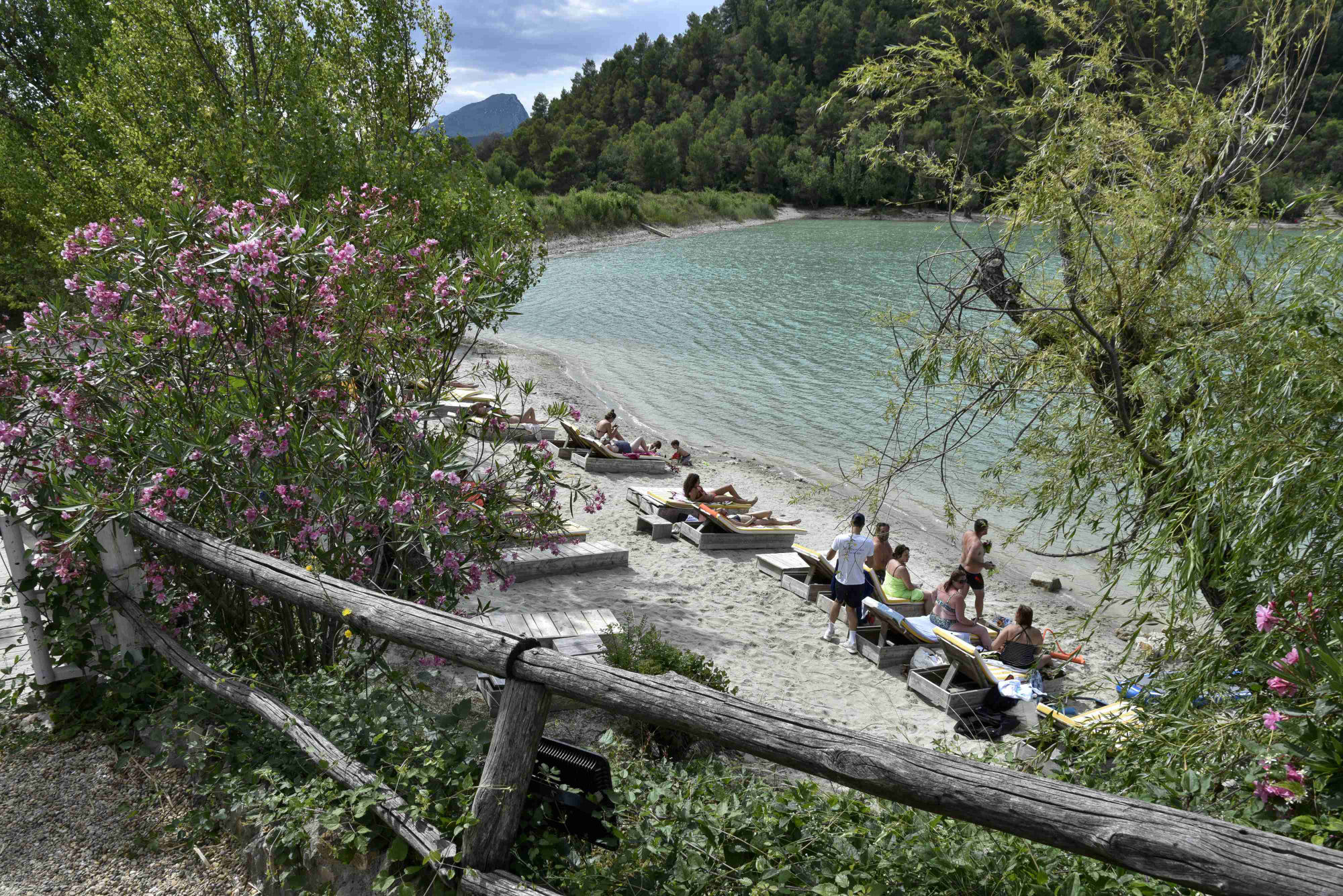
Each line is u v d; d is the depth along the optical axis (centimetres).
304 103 1044
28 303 1878
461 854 253
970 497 1527
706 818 275
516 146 15675
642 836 270
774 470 1700
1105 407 485
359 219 577
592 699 230
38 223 1656
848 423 2052
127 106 1124
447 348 543
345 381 495
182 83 1104
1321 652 264
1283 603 314
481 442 525
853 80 516
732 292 4338
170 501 436
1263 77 476
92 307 469
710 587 1073
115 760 411
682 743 578
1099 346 477
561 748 269
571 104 19862
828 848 268
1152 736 351
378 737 317
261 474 442
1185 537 356
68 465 444
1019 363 509
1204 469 355
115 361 452
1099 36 497
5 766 407
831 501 1536
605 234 7775
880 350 2856
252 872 327
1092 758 376
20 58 2375
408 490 447
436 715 328
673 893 248
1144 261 493
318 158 1007
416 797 277
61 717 444
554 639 740
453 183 1108
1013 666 824
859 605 941
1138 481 438
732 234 8756
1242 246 474
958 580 913
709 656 865
